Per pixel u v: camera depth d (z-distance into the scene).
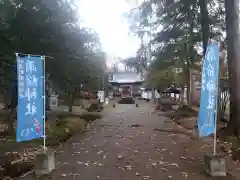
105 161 6.14
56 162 6.03
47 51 8.92
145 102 37.41
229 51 9.02
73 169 5.51
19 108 4.85
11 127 9.00
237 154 6.71
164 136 9.50
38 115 5.25
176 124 13.03
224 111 13.34
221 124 11.61
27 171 5.55
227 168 5.56
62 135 9.42
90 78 14.35
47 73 10.23
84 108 21.58
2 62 7.71
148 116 17.36
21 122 4.88
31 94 5.09
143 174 5.21
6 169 5.65
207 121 5.30
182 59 16.52
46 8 8.26
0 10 7.43
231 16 8.95
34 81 5.15
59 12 9.05
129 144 8.09
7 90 8.28
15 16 7.83
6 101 9.09
